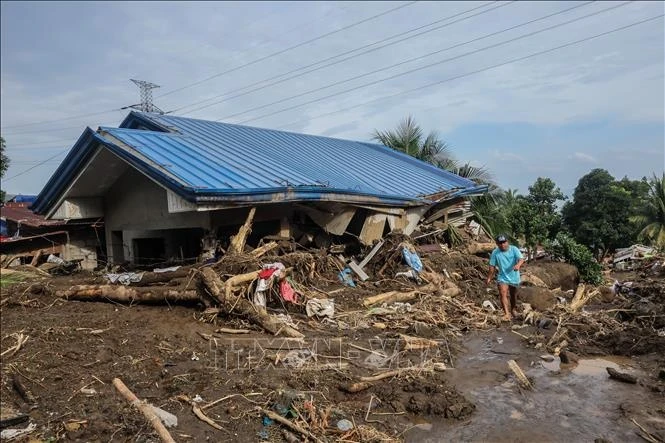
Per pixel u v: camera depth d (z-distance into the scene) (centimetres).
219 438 487
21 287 1095
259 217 1288
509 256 1016
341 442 479
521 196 3753
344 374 638
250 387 588
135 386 601
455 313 1009
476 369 704
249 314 845
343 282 1182
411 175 1977
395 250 1297
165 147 1222
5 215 2259
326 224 1398
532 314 990
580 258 1736
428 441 491
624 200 3494
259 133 1792
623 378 643
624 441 486
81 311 953
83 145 1203
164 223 1302
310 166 1530
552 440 490
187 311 921
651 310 971
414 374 647
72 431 493
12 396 586
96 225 1483
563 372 688
